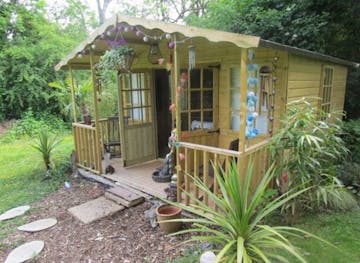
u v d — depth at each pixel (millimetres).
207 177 3223
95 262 2730
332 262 2533
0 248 3033
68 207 3945
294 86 3928
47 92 10117
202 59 4457
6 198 4410
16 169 5902
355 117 7352
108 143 5688
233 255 2039
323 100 5211
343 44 7531
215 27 8367
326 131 3330
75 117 5223
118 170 4922
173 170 4199
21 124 9273
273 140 3176
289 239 2893
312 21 6676
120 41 3941
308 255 2625
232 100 4422
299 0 6828
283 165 3072
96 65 4434
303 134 2928
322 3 6855
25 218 3701
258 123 4074
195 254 2680
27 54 9555
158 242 2973
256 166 3244
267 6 7812
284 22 7141
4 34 9781
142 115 5266
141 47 4887
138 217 3508
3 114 9641
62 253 2900
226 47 4234
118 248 2924
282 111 3779
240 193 2238
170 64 4102
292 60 3756
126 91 4949
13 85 9727
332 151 3320
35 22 10461
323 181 3354
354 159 5059
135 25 3383
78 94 8305
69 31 12523
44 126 9383
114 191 4086
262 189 2312
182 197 3529
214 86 4547
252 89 3945
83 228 3355
